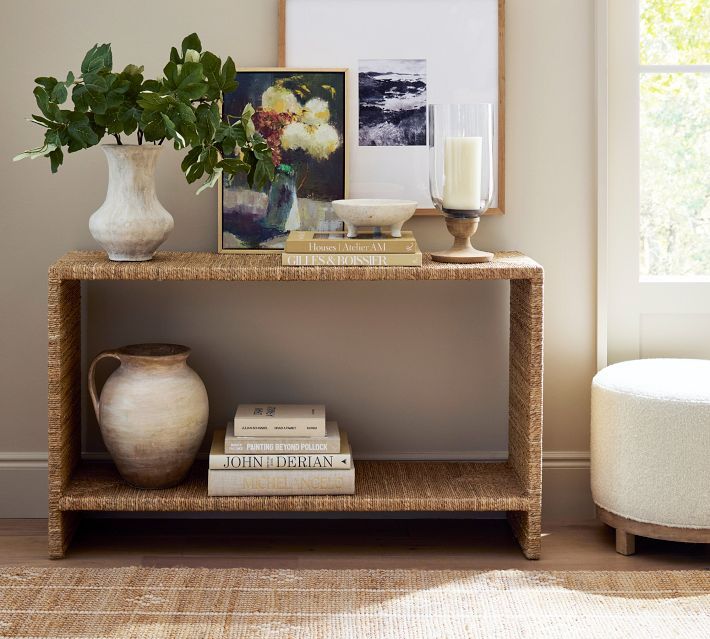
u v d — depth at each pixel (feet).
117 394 7.03
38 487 8.02
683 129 8.00
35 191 7.75
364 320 7.98
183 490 7.15
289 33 7.64
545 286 7.95
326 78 7.64
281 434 7.10
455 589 6.61
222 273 6.73
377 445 8.11
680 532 6.95
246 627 6.04
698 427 6.77
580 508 8.13
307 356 8.01
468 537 7.69
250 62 7.70
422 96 7.71
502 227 7.89
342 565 7.08
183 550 7.35
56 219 7.79
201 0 7.63
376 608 6.32
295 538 7.64
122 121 6.53
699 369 7.45
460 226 7.14
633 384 7.07
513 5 7.70
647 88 7.93
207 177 7.78
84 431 7.97
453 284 7.95
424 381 8.05
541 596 6.51
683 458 6.83
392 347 8.01
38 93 6.53
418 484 7.39
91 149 7.72
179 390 7.09
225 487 7.04
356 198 7.80
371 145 7.75
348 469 7.08
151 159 6.86
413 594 6.54
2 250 7.80
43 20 7.59
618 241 7.99
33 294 7.86
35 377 7.95
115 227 6.80
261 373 8.02
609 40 7.81
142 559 7.14
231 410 8.04
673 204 8.08
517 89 7.76
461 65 7.68
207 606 6.33
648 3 7.87
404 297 7.96
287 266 6.81
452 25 7.66
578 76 7.76
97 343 7.94
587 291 7.97
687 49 7.91
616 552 7.34
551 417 8.09
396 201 7.28
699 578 6.79
